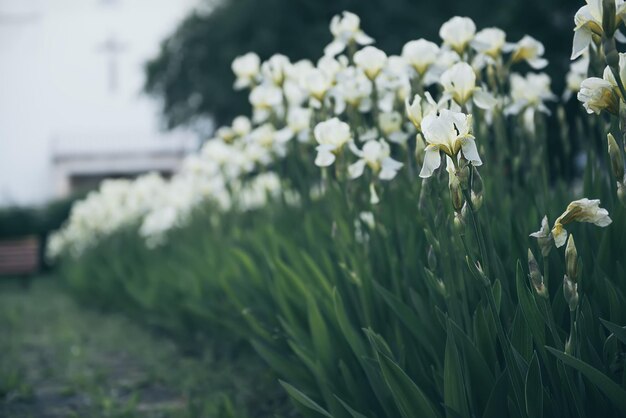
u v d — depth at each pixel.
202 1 17.89
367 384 2.21
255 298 3.25
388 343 2.22
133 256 6.81
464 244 1.71
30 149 27.84
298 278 2.62
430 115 1.71
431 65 2.38
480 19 12.70
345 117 3.62
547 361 1.69
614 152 1.57
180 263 5.48
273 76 3.26
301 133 3.15
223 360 4.23
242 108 15.92
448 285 1.90
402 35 13.91
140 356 4.85
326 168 2.72
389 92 2.71
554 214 2.41
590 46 2.13
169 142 28.05
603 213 1.56
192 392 3.69
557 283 2.05
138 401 3.38
